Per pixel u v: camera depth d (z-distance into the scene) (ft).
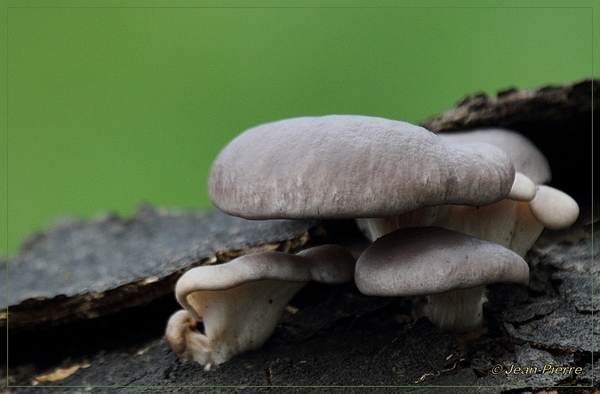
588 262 1.12
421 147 0.98
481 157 1.00
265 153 0.99
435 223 1.09
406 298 1.13
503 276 0.99
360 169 0.97
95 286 1.15
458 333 1.07
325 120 1.00
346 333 1.10
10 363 1.15
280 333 1.11
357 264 1.03
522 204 1.11
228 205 1.00
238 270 1.02
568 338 1.05
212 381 1.06
